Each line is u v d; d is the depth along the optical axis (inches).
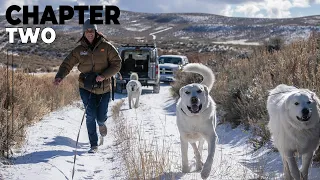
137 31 6289.4
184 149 231.9
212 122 227.9
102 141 310.5
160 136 335.0
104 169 239.9
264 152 275.9
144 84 832.3
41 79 548.4
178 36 5344.5
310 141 193.0
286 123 194.7
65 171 225.5
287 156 198.7
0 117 261.9
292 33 4146.2
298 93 189.9
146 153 246.2
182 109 226.7
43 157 245.8
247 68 481.7
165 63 1050.1
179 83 641.6
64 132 343.3
